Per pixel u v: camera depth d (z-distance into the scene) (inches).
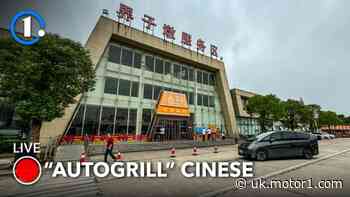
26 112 388.8
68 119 725.9
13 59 405.1
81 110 780.0
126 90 916.0
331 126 2480.3
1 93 402.3
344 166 398.3
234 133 1229.1
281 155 474.3
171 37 1086.4
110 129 838.5
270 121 1222.9
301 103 1665.8
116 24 895.7
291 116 1526.8
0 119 601.6
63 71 422.9
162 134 967.6
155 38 1015.6
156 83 1024.9
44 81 422.3
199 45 1221.1
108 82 868.0
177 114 1031.6
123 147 692.7
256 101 1180.5
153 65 1033.5
